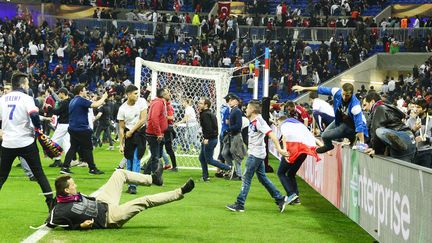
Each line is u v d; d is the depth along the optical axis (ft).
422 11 137.49
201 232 26.66
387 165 22.34
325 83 112.16
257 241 25.35
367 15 139.13
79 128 43.91
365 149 26.78
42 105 61.82
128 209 26.58
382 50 122.62
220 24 131.44
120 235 25.36
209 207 33.30
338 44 120.67
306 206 35.06
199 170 52.42
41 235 24.88
